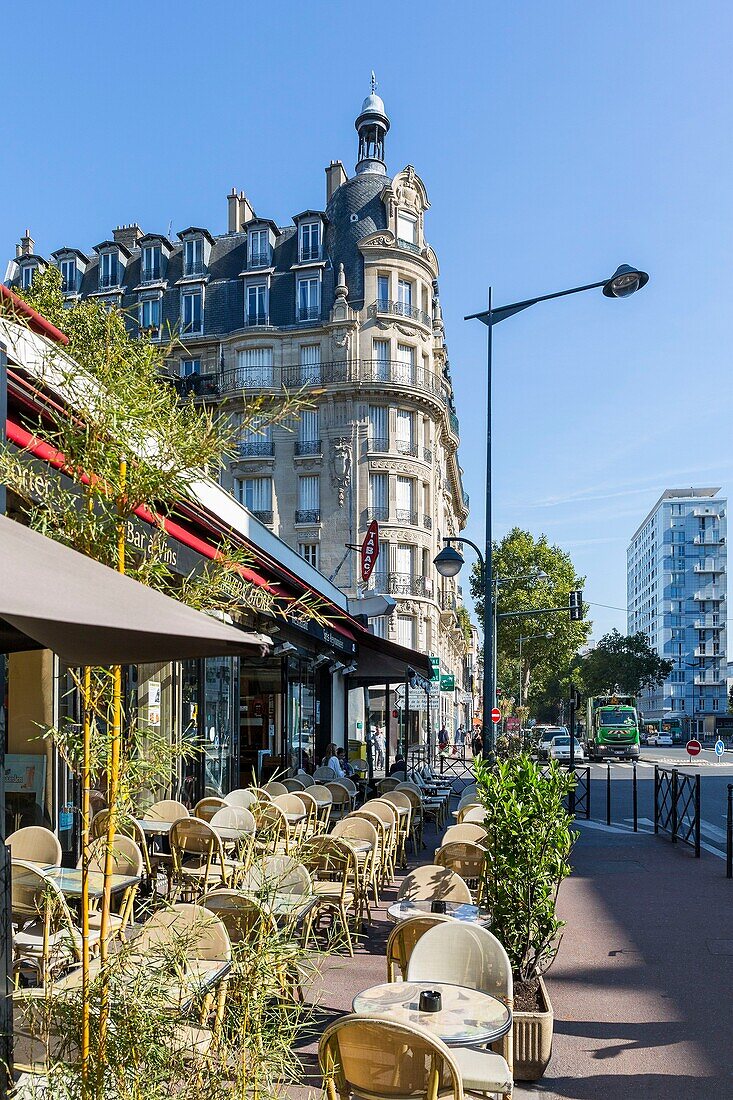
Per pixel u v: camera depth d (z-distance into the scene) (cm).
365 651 1878
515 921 554
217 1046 337
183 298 4828
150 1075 302
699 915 942
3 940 337
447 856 805
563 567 7488
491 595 1853
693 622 15388
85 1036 301
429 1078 345
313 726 2166
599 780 3164
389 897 972
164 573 347
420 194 4947
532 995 542
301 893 566
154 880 826
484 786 590
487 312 1808
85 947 312
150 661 304
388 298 4622
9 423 459
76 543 327
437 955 471
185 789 1210
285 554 1720
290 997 373
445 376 5684
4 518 291
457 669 6894
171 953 337
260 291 4716
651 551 16800
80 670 343
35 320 482
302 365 4541
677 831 1569
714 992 682
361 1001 430
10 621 271
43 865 668
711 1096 500
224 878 769
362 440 4409
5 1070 314
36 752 889
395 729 4100
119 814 330
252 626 1038
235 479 4466
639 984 701
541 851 562
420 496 4538
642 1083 517
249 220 4922
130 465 334
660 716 14912
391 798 1209
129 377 339
